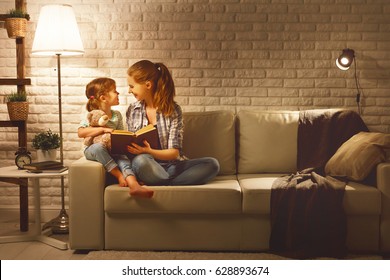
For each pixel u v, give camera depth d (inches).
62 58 163.9
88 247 129.8
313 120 152.3
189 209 127.0
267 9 163.0
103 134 135.8
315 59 163.8
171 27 163.3
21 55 156.7
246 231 128.6
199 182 132.0
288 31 163.2
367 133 140.6
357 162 130.6
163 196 126.6
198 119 152.9
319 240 124.9
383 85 163.9
